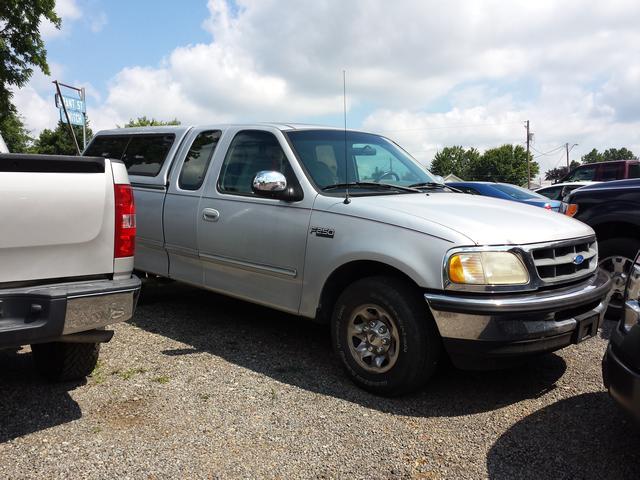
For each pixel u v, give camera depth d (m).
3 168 2.75
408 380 3.45
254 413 3.33
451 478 2.68
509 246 3.30
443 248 3.29
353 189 4.21
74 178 2.99
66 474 2.65
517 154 93.75
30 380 3.78
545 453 2.91
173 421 3.21
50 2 17.20
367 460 2.83
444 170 101.94
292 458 2.84
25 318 2.78
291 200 4.12
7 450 2.86
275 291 4.29
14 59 17.53
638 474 2.71
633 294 2.81
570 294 3.41
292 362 4.20
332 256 3.80
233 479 2.65
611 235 5.50
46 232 2.89
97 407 3.37
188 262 5.04
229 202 4.55
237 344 4.59
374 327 3.61
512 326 3.20
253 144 4.64
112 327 4.97
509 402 3.53
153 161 5.52
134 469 2.71
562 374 3.99
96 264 3.10
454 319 3.24
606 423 3.23
